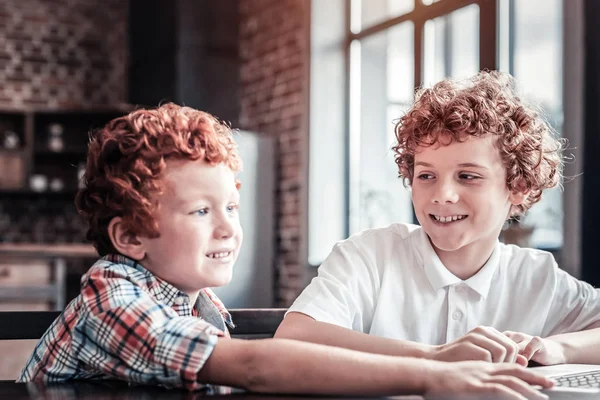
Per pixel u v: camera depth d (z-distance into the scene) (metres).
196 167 0.81
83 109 5.96
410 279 1.18
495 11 3.79
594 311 1.20
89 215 0.84
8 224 6.16
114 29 6.58
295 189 5.25
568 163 3.29
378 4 4.98
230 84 5.73
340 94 5.27
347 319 1.11
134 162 0.79
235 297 5.06
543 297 1.19
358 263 1.18
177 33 5.54
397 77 4.80
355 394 0.69
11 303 4.57
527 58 3.60
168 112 0.84
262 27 5.69
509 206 1.13
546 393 0.72
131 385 0.77
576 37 3.30
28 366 0.89
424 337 1.17
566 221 3.29
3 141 6.05
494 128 1.04
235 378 0.72
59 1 6.42
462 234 1.06
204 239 0.81
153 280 0.82
